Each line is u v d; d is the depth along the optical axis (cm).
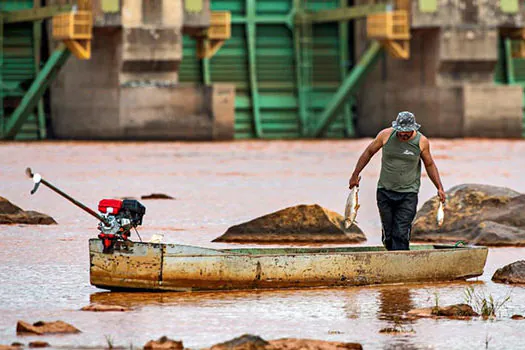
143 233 5472
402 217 4175
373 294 3847
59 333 3188
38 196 7256
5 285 3953
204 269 3797
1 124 14938
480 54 15662
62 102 15175
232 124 15100
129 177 8950
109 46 14762
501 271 4191
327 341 3091
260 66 16175
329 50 16525
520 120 15862
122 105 14725
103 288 3797
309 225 5234
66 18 13712
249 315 3475
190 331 3244
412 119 4134
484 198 5303
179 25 14775
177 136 14938
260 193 7688
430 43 15712
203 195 7500
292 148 13450
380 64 16550
